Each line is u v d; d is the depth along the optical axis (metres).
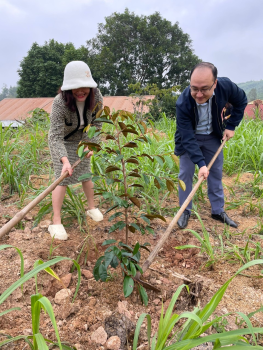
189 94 2.73
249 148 4.74
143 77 38.88
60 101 2.53
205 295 2.17
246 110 7.15
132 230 2.25
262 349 1.30
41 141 5.14
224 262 2.56
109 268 2.40
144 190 3.77
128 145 2.15
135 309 2.05
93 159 3.54
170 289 2.22
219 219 3.31
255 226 3.04
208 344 1.75
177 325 1.94
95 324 1.88
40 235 2.81
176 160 2.04
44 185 3.96
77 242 2.73
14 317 1.91
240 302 2.11
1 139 4.54
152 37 37.41
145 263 2.02
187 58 38.38
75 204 3.09
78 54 34.56
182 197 3.21
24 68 34.34
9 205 3.40
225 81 2.77
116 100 20.05
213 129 3.00
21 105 23.81
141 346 1.79
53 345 1.70
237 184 4.18
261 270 2.43
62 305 2.03
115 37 37.38
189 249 2.78
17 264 2.37
